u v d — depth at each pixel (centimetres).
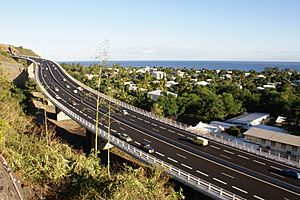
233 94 8662
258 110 7838
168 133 4122
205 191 2159
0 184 1181
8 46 13912
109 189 1417
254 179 2506
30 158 1603
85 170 1667
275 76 15688
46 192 1455
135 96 8775
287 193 2234
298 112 5938
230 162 2947
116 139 3384
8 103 3619
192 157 3077
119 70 17075
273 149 4572
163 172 2416
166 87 11231
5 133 1908
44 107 6875
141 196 1455
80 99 6228
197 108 7256
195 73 18700
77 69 14600
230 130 5609
